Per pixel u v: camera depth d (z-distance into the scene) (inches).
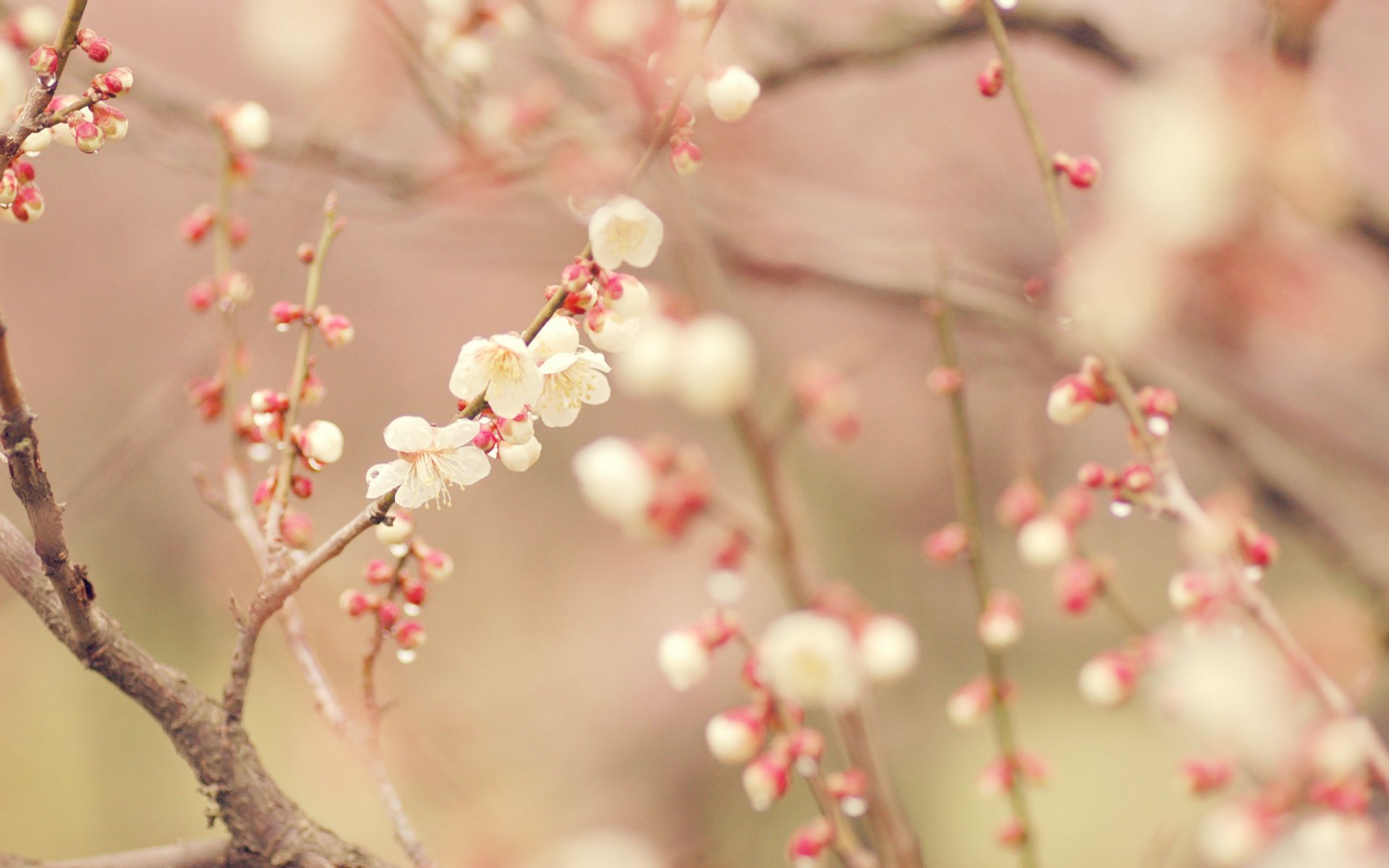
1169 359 58.9
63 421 128.9
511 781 74.7
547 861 46.4
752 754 41.6
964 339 67.6
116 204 132.6
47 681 104.3
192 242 43.1
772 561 44.4
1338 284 45.3
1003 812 101.8
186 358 48.5
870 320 95.7
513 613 125.2
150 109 46.5
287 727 77.0
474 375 38.1
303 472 42.2
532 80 54.4
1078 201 50.5
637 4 43.8
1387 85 56.4
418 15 48.3
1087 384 41.5
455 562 125.1
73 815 99.2
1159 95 43.8
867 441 114.4
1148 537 111.6
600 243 38.4
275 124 48.1
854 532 109.9
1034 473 44.6
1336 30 53.1
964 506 43.9
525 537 136.3
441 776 51.2
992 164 65.9
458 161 47.2
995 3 41.7
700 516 44.2
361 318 147.9
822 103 70.7
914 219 62.0
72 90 46.9
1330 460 68.5
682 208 46.6
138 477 97.5
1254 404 62.9
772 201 61.6
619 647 126.0
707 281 46.5
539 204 52.7
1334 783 41.8
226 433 57.2
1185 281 44.0
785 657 41.5
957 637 111.4
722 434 119.6
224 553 53.1
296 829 39.6
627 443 44.3
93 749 102.7
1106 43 46.5
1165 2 46.8
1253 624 42.1
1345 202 44.2
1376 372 59.3
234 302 42.8
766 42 49.7
